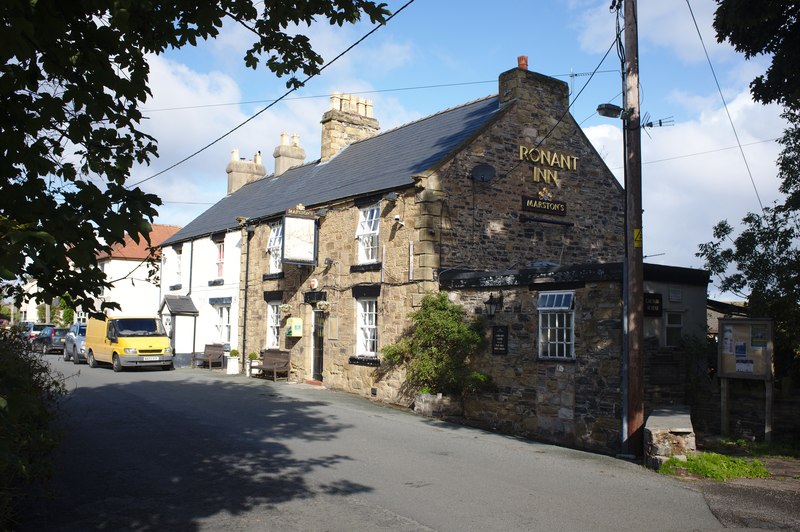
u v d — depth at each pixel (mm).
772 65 10703
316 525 6680
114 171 5129
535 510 7324
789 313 11734
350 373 18328
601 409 11664
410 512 7145
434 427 13109
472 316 14648
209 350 25859
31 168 4551
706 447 10922
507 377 13570
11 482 6215
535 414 12891
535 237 18016
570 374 12266
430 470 9172
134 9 5492
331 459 9742
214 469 9016
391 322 16828
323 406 15523
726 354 11516
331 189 21031
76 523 6707
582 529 6695
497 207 17266
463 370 14266
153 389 18266
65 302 4957
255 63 7930
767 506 7625
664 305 12797
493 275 14070
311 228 20000
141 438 11109
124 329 24656
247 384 20078
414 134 21266
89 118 4828
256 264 23812
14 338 9328
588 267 12070
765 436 11016
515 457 10344
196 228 30172
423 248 15844
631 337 10867
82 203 4457
